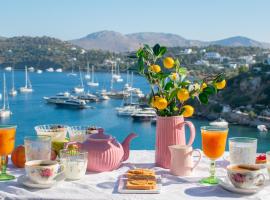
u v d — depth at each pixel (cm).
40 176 208
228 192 206
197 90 250
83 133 278
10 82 10162
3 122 4500
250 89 5531
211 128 228
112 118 4734
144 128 4144
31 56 15025
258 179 202
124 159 260
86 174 236
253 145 237
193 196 200
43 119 4725
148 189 205
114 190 208
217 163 260
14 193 206
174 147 235
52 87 9012
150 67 252
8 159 270
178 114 252
